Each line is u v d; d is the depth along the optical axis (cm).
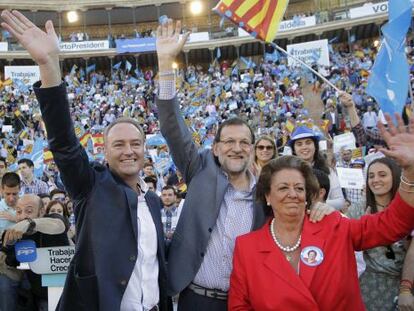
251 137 412
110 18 4519
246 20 772
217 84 3178
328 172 612
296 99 2561
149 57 4188
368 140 728
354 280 338
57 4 4278
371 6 3712
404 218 322
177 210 941
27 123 2727
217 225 398
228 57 4256
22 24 343
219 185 402
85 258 360
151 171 1188
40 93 337
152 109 3053
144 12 4447
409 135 315
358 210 488
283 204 349
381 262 434
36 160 1323
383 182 451
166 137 414
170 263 399
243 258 355
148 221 381
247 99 2806
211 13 4453
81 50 4050
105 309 341
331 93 2498
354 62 3047
